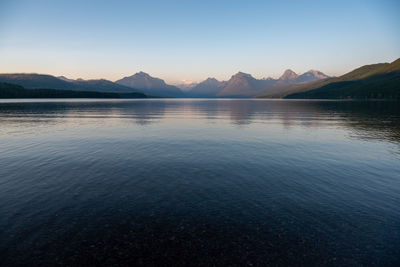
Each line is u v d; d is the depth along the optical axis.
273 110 109.88
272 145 30.47
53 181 17.23
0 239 10.25
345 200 14.26
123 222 11.69
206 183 16.92
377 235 10.71
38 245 9.91
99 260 9.04
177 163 22.05
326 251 9.63
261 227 11.25
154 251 9.57
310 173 19.25
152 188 15.98
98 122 56.50
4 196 14.60
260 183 16.97
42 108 106.62
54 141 32.62
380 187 16.31
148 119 65.56
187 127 48.72
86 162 22.25
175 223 11.59
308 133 40.47
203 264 8.84
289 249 9.72
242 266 8.76
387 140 33.78
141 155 25.02
